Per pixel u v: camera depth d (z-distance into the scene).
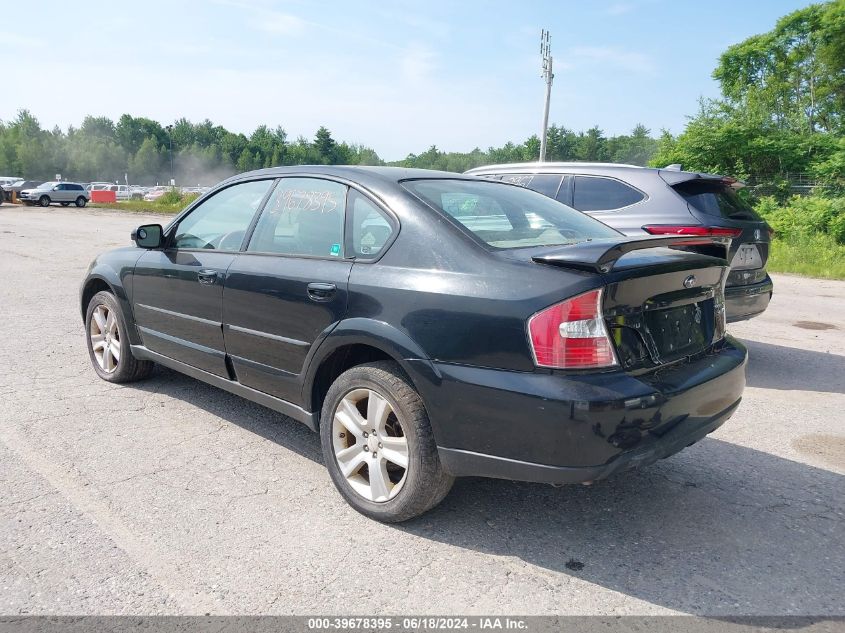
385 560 2.88
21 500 3.31
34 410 4.60
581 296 2.65
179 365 4.51
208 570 2.77
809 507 3.46
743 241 5.88
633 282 2.77
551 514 3.34
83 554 2.86
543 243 3.26
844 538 3.16
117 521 3.14
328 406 3.36
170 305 4.45
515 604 2.60
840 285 12.67
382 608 2.55
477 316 2.80
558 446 2.63
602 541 3.09
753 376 6.00
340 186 3.63
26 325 7.21
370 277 3.20
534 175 6.96
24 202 39.75
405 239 3.20
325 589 2.67
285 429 4.38
